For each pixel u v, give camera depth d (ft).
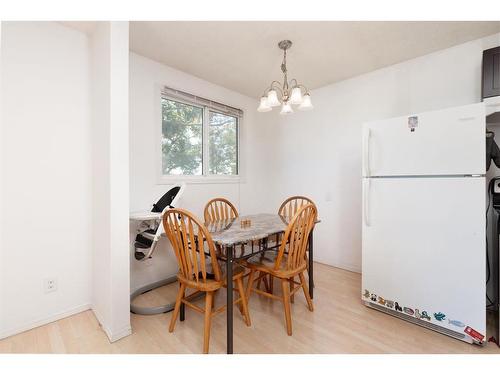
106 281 5.58
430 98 7.85
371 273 6.63
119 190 5.44
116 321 5.39
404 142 5.94
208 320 5.02
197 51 7.68
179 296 5.68
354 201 9.64
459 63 7.32
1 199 5.38
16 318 5.55
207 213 8.35
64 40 6.21
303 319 6.22
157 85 8.34
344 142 9.89
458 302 5.27
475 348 5.09
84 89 6.54
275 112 12.44
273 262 6.34
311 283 7.36
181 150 9.45
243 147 11.68
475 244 5.06
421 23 6.30
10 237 5.48
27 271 5.69
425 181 5.66
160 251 8.46
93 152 6.48
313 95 10.85
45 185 5.94
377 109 8.97
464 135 5.16
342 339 5.41
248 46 7.39
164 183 8.59
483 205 4.98
